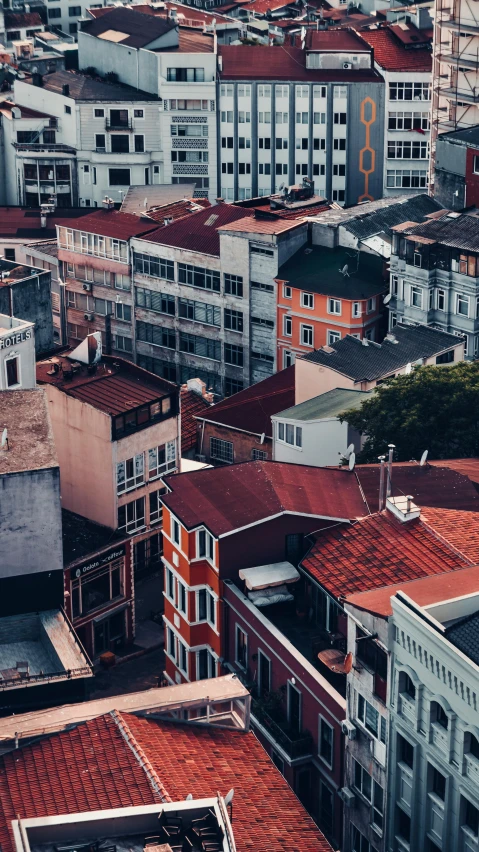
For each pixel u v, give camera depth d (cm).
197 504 9062
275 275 15412
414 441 10644
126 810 5775
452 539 8281
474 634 6625
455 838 6781
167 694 7244
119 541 11156
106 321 17212
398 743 7125
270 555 8844
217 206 16775
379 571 8188
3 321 11781
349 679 7469
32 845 5694
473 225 14062
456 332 13988
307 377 12738
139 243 16462
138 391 11769
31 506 8931
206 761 6838
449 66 18812
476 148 16200
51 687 8381
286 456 11706
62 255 17300
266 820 6562
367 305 14812
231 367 16262
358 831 7631
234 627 8875
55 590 9181
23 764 6631
